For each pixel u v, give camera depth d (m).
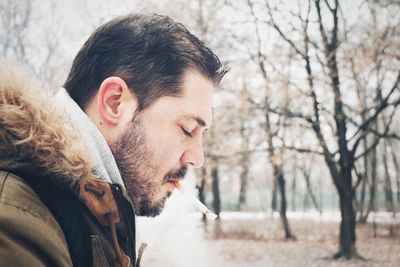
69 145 0.54
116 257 0.59
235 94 10.10
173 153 0.71
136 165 0.70
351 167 9.63
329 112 9.67
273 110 10.02
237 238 11.90
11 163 0.50
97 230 0.57
